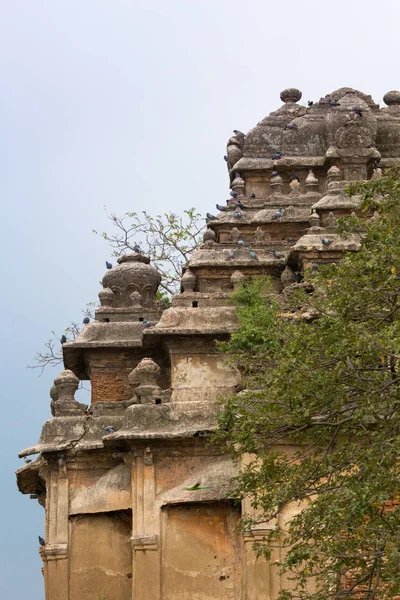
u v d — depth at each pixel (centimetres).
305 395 2348
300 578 2352
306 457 2656
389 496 2183
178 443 3033
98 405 3250
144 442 3023
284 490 2325
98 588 3138
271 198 3594
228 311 3175
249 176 3738
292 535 2297
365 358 2327
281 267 3372
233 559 2980
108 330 3428
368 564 2380
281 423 2428
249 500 2870
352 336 2266
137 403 3142
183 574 2980
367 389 2308
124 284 3538
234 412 2520
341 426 2431
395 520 2170
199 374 3131
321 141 3694
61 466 3162
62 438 3186
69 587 3133
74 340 3425
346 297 2339
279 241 3491
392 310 2356
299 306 3069
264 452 2481
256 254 3416
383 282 2320
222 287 3381
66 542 3142
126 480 3131
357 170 3531
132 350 3400
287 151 3697
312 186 3612
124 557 3141
